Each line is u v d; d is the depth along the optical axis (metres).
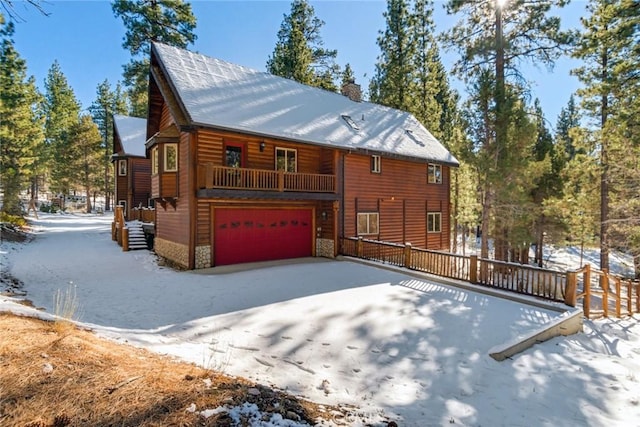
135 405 2.58
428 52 24.78
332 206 14.88
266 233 13.89
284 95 15.71
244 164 13.09
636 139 13.16
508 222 15.95
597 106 16.81
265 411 2.80
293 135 12.85
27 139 22.02
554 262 26.39
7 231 16.80
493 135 14.95
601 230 16.89
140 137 25.56
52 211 34.78
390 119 19.58
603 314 8.92
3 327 3.70
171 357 4.16
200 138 11.95
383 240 16.75
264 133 12.01
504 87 14.47
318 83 28.84
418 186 18.62
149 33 23.03
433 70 24.98
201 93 12.31
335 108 17.34
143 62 23.92
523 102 15.66
